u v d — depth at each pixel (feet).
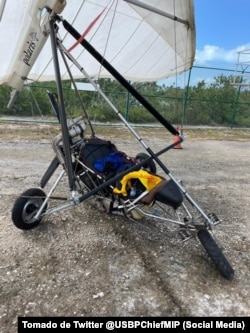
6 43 8.71
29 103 38.37
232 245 10.71
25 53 8.99
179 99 43.24
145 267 9.21
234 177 19.29
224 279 8.87
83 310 7.46
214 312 7.64
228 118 48.21
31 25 8.43
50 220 11.44
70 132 10.75
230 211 13.75
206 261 9.66
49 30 8.38
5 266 8.82
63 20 8.81
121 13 11.30
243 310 7.77
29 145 24.25
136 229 11.26
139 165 10.05
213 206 14.17
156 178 9.79
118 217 11.95
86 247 10.00
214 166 21.80
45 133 29.89
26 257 9.29
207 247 9.14
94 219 11.76
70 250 9.79
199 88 45.06
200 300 8.01
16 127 32.30
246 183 18.17
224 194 15.92
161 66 13.98
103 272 8.87
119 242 10.41
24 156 20.72
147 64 13.98
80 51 11.82
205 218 9.41
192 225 9.44
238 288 8.55
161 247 10.27
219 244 10.73
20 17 8.13
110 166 10.68
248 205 14.62
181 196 9.26
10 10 7.78
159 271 9.07
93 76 13.60
